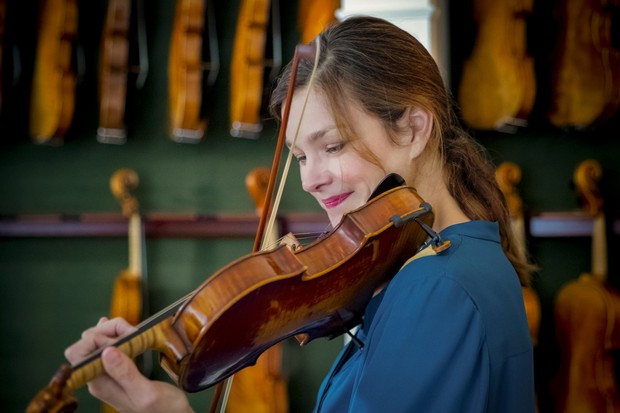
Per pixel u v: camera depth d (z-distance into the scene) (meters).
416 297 1.00
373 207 1.14
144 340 0.95
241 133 3.54
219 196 3.75
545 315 3.83
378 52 1.16
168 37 3.71
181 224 3.62
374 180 1.19
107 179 3.74
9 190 3.73
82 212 3.74
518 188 3.81
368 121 1.16
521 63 3.29
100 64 3.68
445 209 1.22
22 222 3.64
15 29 3.56
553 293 3.84
